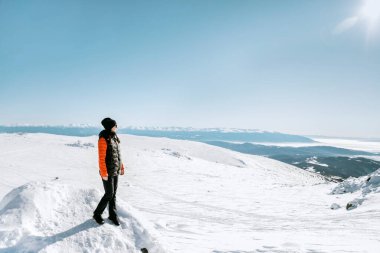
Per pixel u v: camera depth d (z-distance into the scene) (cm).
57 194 625
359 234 908
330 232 964
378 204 1423
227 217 1370
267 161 10162
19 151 3241
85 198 635
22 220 561
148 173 2852
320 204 1791
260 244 782
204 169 3778
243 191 2297
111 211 600
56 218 584
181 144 8488
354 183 2130
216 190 2255
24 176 1991
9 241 521
